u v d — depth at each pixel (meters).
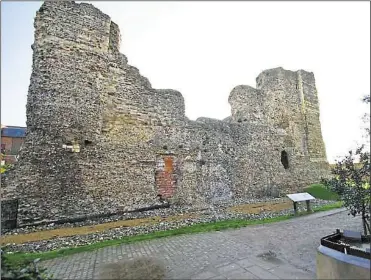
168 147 14.79
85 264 6.50
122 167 12.81
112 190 12.23
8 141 20.16
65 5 12.67
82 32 12.91
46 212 10.38
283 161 20.70
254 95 20.03
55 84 11.73
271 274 5.62
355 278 4.32
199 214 12.20
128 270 6.05
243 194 17.16
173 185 14.57
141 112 14.23
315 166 21.83
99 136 12.47
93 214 11.38
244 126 18.67
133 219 11.35
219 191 16.14
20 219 9.88
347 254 4.66
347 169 7.55
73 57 12.42
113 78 13.59
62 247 7.87
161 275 5.72
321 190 18.95
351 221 10.45
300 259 6.47
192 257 6.74
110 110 13.16
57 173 10.94
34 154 10.66
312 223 10.30
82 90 12.35
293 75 22.72
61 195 10.83
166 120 15.10
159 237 8.68
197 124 16.47
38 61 11.61
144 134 14.03
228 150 17.31
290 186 19.45
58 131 11.35
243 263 6.26
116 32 14.35
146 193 13.27
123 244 8.02
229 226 9.88
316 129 22.97
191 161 15.48
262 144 19.06
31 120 10.98
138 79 14.55
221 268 6.00
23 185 10.20
